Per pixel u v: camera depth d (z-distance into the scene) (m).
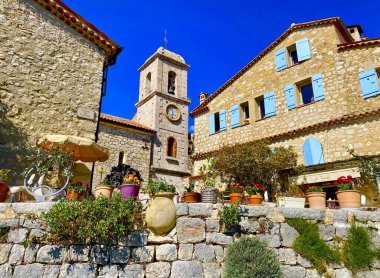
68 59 11.05
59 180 9.38
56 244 5.34
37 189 7.18
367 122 11.95
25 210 5.55
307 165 12.72
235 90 18.00
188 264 5.70
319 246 6.42
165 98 24.62
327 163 11.73
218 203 6.54
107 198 5.98
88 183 10.17
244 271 5.23
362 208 7.51
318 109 13.82
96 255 5.39
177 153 23.23
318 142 12.88
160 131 22.88
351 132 12.22
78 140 8.80
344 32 15.47
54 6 10.96
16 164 8.86
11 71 9.56
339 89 13.45
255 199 7.12
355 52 13.60
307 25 15.59
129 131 19.91
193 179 15.50
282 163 12.97
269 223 6.54
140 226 5.83
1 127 8.92
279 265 5.57
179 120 24.70
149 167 20.20
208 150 18.06
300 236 6.54
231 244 5.83
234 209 6.25
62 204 5.57
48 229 5.45
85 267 5.26
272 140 14.63
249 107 16.84
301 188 12.45
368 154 11.48
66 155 8.38
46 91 10.14
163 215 5.88
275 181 13.32
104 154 9.94
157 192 6.16
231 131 17.20
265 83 16.56
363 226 7.01
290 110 14.86
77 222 5.39
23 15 10.34
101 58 12.12
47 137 8.75
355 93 12.95
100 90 11.62
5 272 4.98
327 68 14.19
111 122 18.80
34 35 10.41
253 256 5.43
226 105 18.17
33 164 8.77
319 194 7.45
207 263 5.82
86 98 11.07
